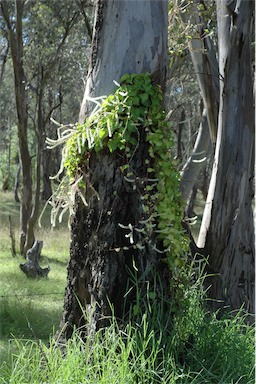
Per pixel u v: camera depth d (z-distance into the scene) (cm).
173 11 1019
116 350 577
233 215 912
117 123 605
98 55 643
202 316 635
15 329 882
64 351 616
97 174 617
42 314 991
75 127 632
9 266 1628
